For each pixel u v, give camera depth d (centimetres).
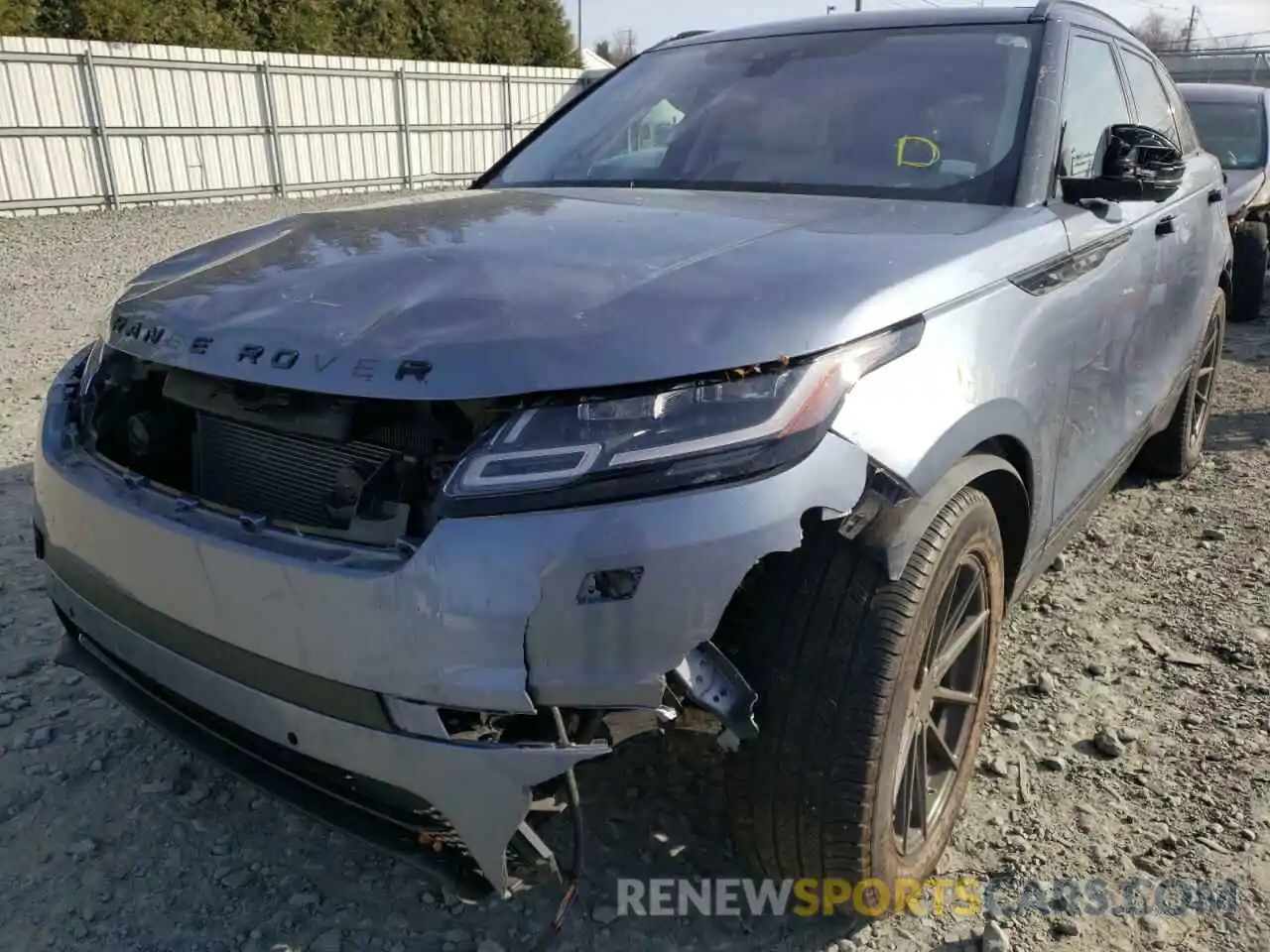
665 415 168
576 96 369
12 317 848
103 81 1620
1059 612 353
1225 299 477
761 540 166
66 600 228
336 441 186
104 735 286
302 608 176
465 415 176
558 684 165
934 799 233
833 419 176
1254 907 224
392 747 173
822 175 282
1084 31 321
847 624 185
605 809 254
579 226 235
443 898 231
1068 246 258
